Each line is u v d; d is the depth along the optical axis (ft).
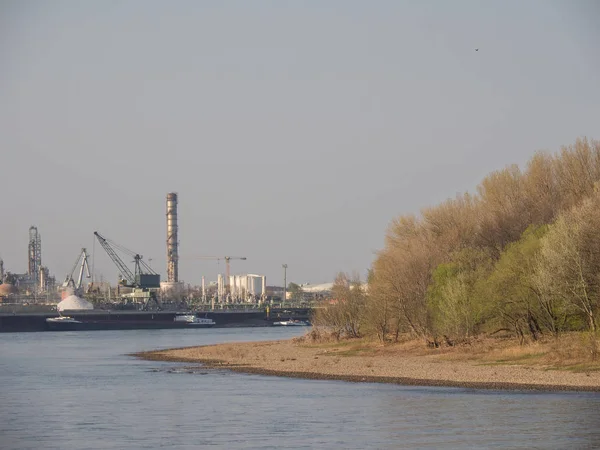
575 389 479.00
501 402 435.53
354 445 334.24
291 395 488.44
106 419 408.26
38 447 339.57
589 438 338.34
